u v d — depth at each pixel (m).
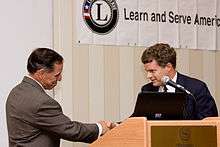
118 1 4.40
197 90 3.27
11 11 3.97
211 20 4.91
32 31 4.04
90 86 4.24
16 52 3.97
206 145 2.16
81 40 4.21
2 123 3.87
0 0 3.93
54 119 2.84
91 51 4.26
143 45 4.50
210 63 4.89
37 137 2.89
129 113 4.41
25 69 4.00
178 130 2.09
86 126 2.85
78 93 4.18
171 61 3.34
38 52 2.97
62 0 4.14
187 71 4.75
